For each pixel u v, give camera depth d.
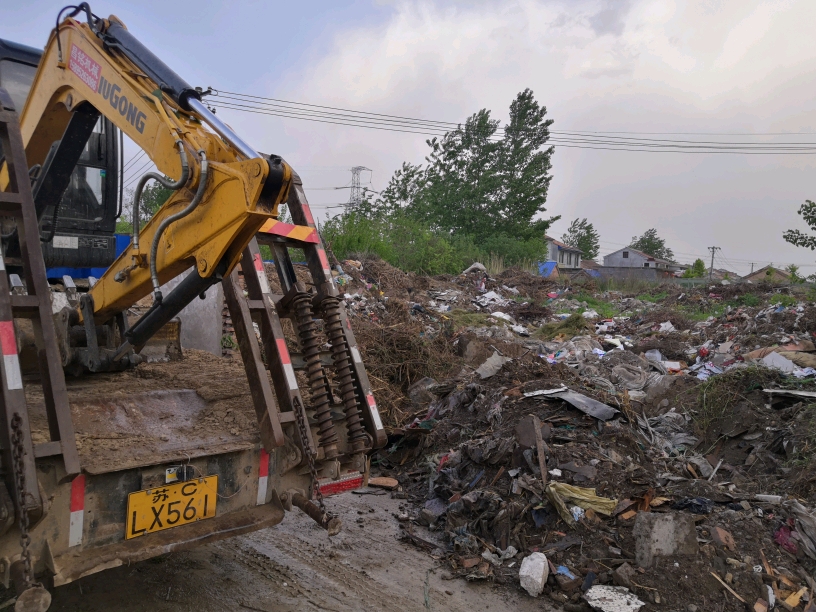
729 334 10.91
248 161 2.46
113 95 3.11
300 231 3.67
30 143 3.76
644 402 6.43
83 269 5.07
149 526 2.76
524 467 4.75
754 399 5.57
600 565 3.81
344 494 5.38
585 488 4.32
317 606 3.48
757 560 3.70
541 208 37.81
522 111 38.03
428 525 4.69
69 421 2.48
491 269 25.12
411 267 21.47
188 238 2.82
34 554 2.43
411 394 7.40
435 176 37.66
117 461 2.69
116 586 3.57
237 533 2.92
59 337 3.67
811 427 4.84
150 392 3.47
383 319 10.77
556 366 6.91
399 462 6.05
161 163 2.84
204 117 2.74
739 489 4.54
